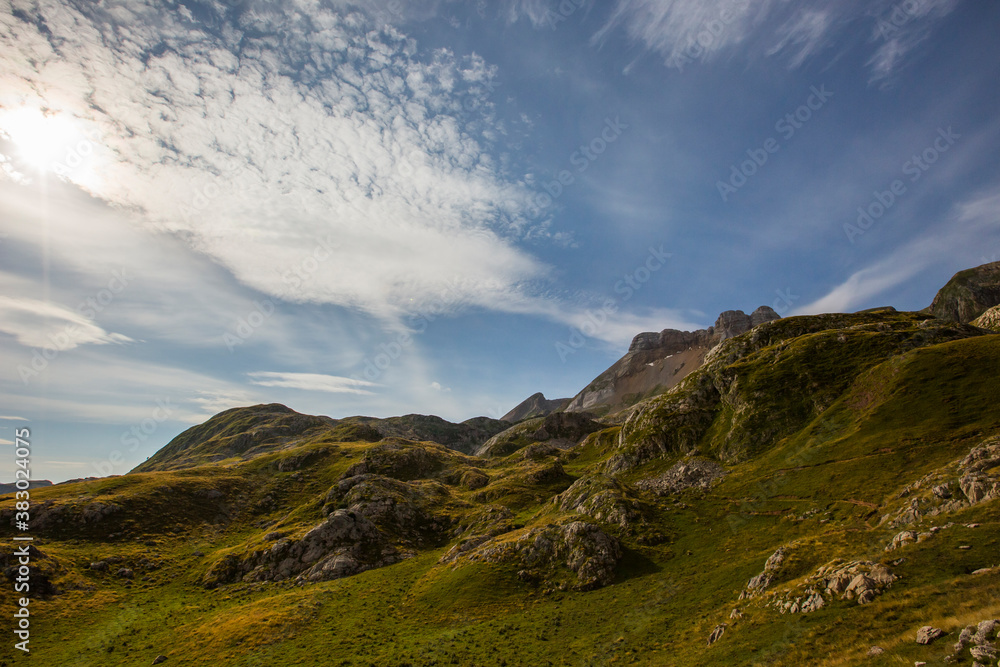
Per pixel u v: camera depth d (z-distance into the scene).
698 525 100.62
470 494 196.88
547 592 84.25
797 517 86.62
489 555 101.00
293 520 163.50
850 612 38.12
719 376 175.62
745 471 120.88
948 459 80.06
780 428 132.00
